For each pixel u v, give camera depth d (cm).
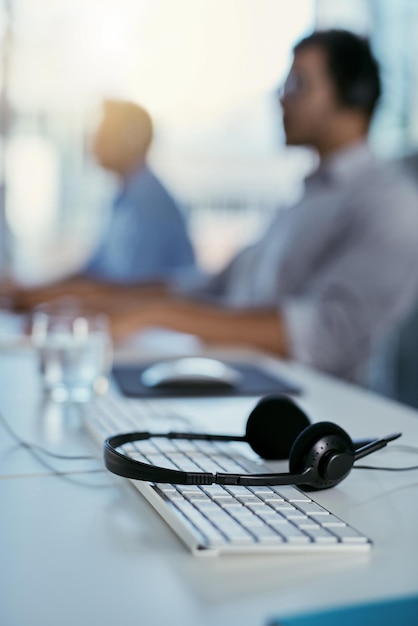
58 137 357
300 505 58
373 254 185
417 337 276
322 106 199
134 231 294
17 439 81
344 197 194
